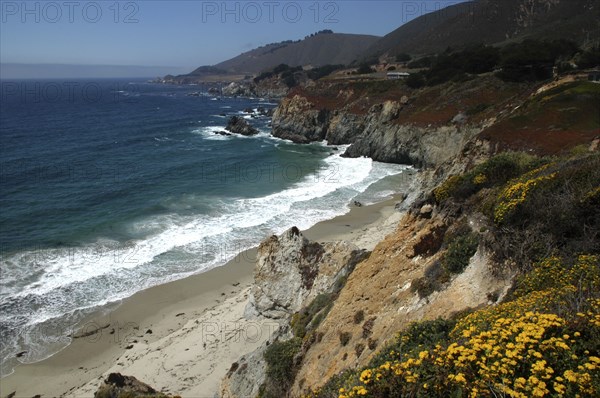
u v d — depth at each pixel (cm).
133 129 9312
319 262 2231
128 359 2122
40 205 4191
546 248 985
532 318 646
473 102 6656
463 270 1151
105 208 4153
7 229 3569
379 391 664
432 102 7269
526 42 8394
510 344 592
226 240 3491
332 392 944
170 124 10325
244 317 2375
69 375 2031
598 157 1217
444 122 6291
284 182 5294
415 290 1223
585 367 541
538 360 570
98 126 9606
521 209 1109
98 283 2788
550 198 1095
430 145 6175
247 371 1692
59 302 2562
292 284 2264
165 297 2670
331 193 4869
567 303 711
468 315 846
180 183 5116
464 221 1374
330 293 1855
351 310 1414
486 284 1033
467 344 661
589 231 970
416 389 641
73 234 3512
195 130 9531
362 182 5406
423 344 846
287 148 7794
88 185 4903
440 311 1066
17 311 2452
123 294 2683
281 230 3706
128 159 6341
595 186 1057
